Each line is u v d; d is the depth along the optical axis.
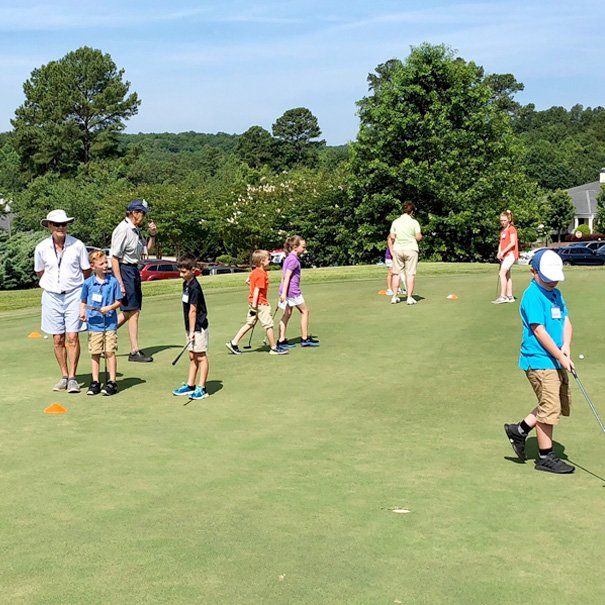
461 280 21.03
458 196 45.72
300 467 6.59
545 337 6.34
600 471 6.42
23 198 75.31
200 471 6.51
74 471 6.54
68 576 4.58
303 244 11.95
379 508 5.64
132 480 6.30
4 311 19.38
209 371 10.66
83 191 74.62
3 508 5.70
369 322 14.12
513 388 9.23
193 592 4.38
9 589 4.43
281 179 60.41
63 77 106.12
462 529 5.25
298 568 4.66
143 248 11.57
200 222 62.22
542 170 126.56
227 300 18.08
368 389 9.41
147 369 10.88
